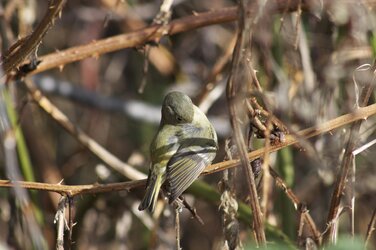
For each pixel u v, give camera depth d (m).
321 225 12.08
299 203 8.38
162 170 8.55
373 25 10.20
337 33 11.21
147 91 15.63
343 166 8.27
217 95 12.23
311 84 11.35
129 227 13.53
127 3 14.84
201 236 14.73
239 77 7.25
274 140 7.85
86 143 11.70
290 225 10.92
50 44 15.83
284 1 9.74
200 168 8.45
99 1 15.41
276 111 10.37
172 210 11.43
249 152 7.91
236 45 6.96
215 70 12.12
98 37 15.59
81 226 12.21
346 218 12.34
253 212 7.41
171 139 8.76
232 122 7.14
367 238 8.30
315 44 12.30
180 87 15.20
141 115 14.09
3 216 12.48
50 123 15.58
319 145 10.38
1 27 11.73
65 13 15.72
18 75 9.58
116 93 15.98
